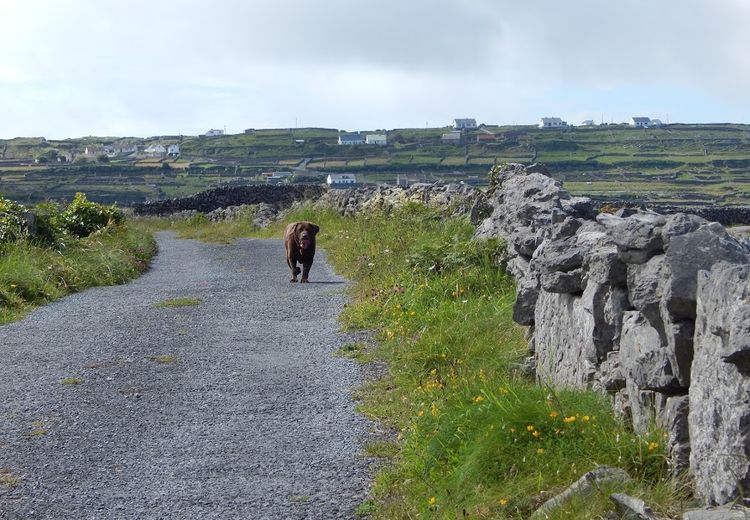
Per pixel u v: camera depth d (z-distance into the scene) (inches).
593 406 242.5
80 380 370.9
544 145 4288.9
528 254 419.5
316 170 4052.7
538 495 210.5
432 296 465.1
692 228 213.3
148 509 237.9
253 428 306.7
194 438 296.7
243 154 4889.3
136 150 5403.5
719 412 178.1
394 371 367.9
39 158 4694.9
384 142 4805.6
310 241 645.9
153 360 406.3
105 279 688.4
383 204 920.3
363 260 668.1
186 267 802.8
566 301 288.0
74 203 989.8
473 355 355.3
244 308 539.8
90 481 258.8
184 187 3646.7
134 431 304.8
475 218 661.3
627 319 235.9
